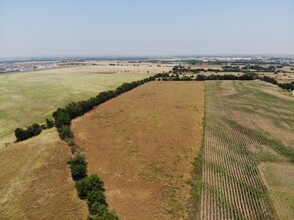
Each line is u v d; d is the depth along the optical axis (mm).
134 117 75312
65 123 64750
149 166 46625
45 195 37844
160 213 34375
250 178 43812
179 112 80750
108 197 37688
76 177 41469
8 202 37375
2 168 46500
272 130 66562
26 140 56844
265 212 35188
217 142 58188
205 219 33438
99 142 57219
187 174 44062
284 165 48844
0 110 80812
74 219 32938
